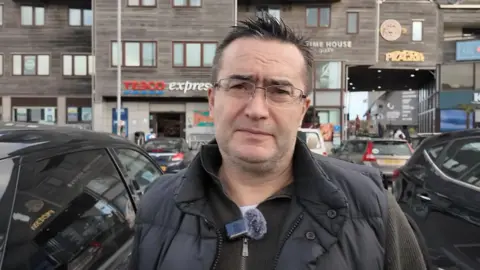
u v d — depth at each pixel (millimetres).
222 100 1266
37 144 1883
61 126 2436
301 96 1264
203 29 20828
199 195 1231
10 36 22516
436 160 3322
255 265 1131
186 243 1168
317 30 21375
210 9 20797
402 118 41156
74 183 1996
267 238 1168
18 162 1724
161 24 20797
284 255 1092
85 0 22531
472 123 22141
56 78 22547
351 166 1396
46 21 22578
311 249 1086
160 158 9711
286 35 1268
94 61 20547
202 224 1189
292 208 1180
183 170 1476
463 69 22328
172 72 20797
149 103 21344
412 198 3428
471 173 2789
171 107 21406
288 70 1233
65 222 1807
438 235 2914
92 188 2135
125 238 2248
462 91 22312
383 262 1129
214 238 1160
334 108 21328
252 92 1221
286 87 1227
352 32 21344
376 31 21344
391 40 21953
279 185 1294
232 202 1224
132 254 1317
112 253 2057
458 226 2682
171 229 1230
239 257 1144
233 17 20719
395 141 8688
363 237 1124
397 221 1201
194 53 20812
